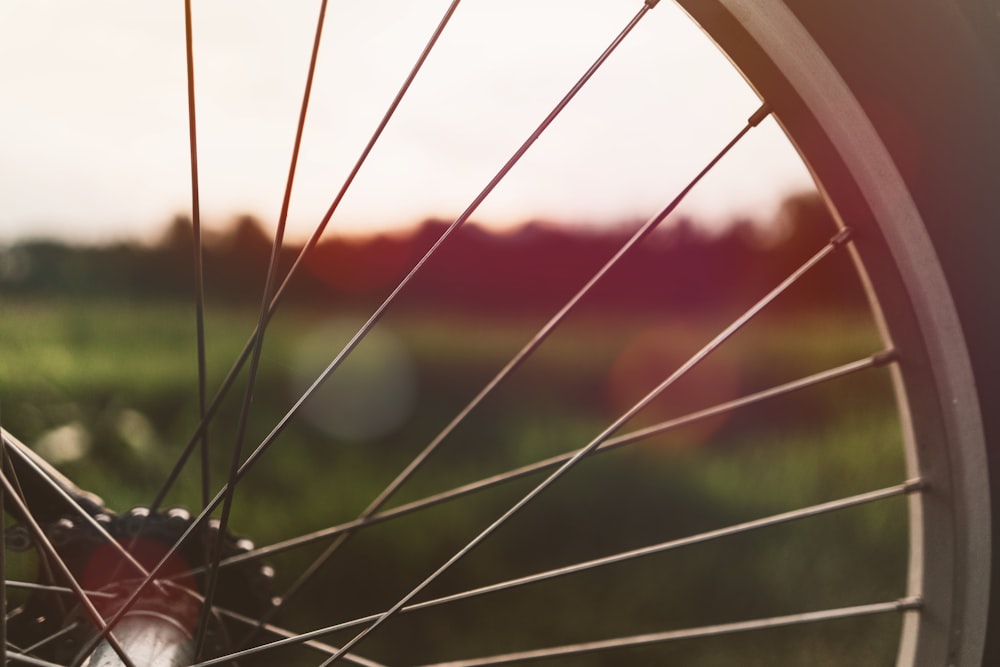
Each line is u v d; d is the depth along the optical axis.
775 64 0.73
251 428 2.32
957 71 0.71
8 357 2.44
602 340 3.45
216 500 0.78
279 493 1.95
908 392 0.76
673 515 1.91
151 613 0.84
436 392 2.92
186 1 0.79
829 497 1.98
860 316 3.28
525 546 1.77
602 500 1.98
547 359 3.29
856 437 2.28
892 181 0.72
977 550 0.74
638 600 1.57
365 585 1.60
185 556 0.91
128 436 1.96
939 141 0.72
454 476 2.13
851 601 1.55
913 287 0.74
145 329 3.23
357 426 2.48
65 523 0.88
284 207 0.80
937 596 0.76
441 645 1.42
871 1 0.71
